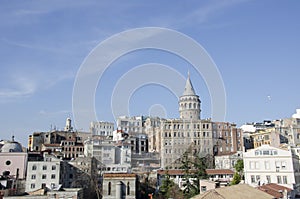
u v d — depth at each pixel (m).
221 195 43.25
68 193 69.19
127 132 169.88
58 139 161.12
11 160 102.69
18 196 66.12
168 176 95.38
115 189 79.50
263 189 57.81
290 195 62.81
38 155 113.25
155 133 149.00
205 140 135.12
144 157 133.25
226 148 143.62
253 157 82.94
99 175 112.81
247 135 165.62
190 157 121.12
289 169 77.69
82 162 112.31
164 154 128.75
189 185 89.25
